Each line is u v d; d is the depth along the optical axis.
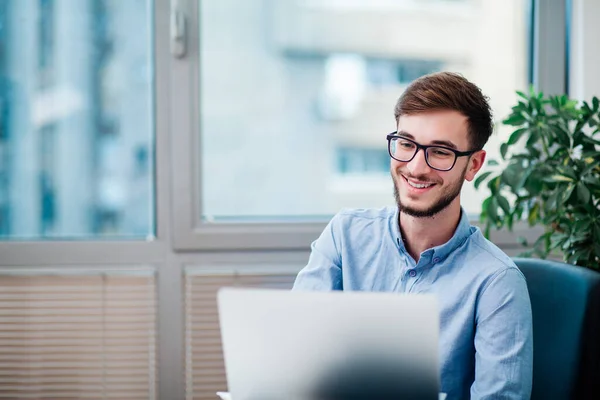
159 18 2.38
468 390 1.43
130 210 2.47
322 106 2.55
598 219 1.85
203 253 2.41
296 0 2.50
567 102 2.03
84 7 2.46
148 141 2.46
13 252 2.36
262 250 2.43
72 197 2.47
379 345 1.01
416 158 1.36
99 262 2.38
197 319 2.41
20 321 2.36
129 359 2.39
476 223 2.46
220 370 2.42
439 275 1.47
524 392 1.32
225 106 2.47
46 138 2.47
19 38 2.46
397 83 2.58
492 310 1.38
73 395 2.39
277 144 2.52
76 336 2.38
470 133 1.37
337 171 2.56
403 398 1.03
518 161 2.02
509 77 2.57
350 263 1.57
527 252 2.05
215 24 2.45
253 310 1.04
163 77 2.39
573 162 1.95
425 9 2.58
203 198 2.46
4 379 2.38
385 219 1.60
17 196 2.46
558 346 1.48
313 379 1.05
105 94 2.46
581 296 1.46
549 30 2.51
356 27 2.56
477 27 2.57
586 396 1.43
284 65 2.52
